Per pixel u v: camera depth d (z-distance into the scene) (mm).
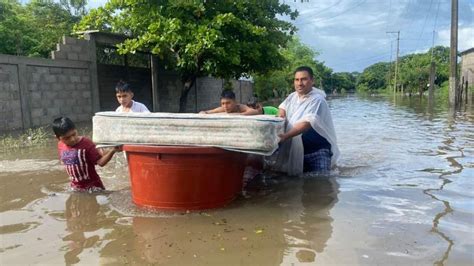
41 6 22297
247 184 4906
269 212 3816
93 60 13539
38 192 4562
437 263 2676
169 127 3793
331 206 3969
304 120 5227
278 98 38312
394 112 18219
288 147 5426
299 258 2787
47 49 19422
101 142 4031
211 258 2795
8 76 10422
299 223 3496
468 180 4938
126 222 3555
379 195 4328
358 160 6418
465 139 8641
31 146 8031
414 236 3150
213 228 3396
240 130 3775
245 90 27812
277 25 15398
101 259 2799
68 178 5238
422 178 5086
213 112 5691
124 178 5297
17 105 10703
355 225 3416
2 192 4562
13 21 18312
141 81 16531
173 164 3773
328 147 5695
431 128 10938
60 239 3170
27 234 3283
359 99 40938
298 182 5000
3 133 9953
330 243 3043
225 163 3936
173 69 17547
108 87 14617
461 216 3604
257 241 3102
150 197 3920
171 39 12719
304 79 5492
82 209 3930
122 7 13688
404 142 8391
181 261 2754
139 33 14281
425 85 53875
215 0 13789
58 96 12148
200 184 3842
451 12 20562
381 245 2986
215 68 14281
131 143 3881
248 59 14828
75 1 23016
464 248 2912
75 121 12828
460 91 22875
